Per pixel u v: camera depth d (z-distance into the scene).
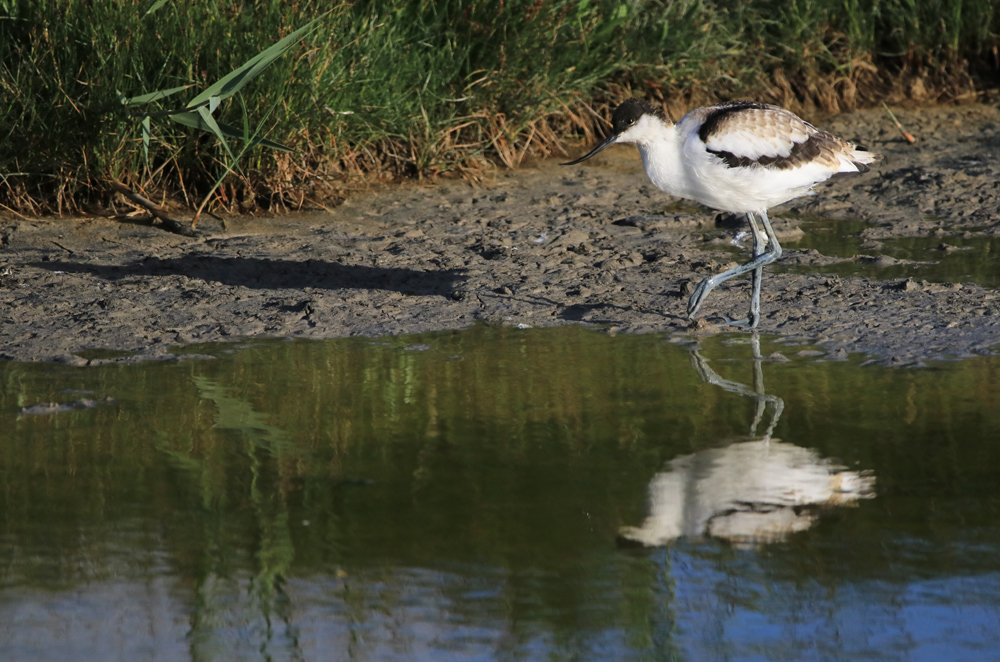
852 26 21.14
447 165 16.62
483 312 11.11
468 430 8.16
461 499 7.04
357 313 11.04
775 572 6.17
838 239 13.91
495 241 13.68
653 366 9.52
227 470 7.49
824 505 6.93
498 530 6.62
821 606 5.83
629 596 5.94
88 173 14.14
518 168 17.31
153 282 11.80
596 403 8.66
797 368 9.40
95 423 8.27
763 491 7.11
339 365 9.60
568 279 12.17
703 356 9.77
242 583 6.09
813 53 20.80
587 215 14.92
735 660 5.38
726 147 10.06
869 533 6.56
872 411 8.39
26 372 9.38
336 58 15.27
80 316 10.77
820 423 8.18
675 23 19.02
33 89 14.11
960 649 5.44
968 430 7.98
